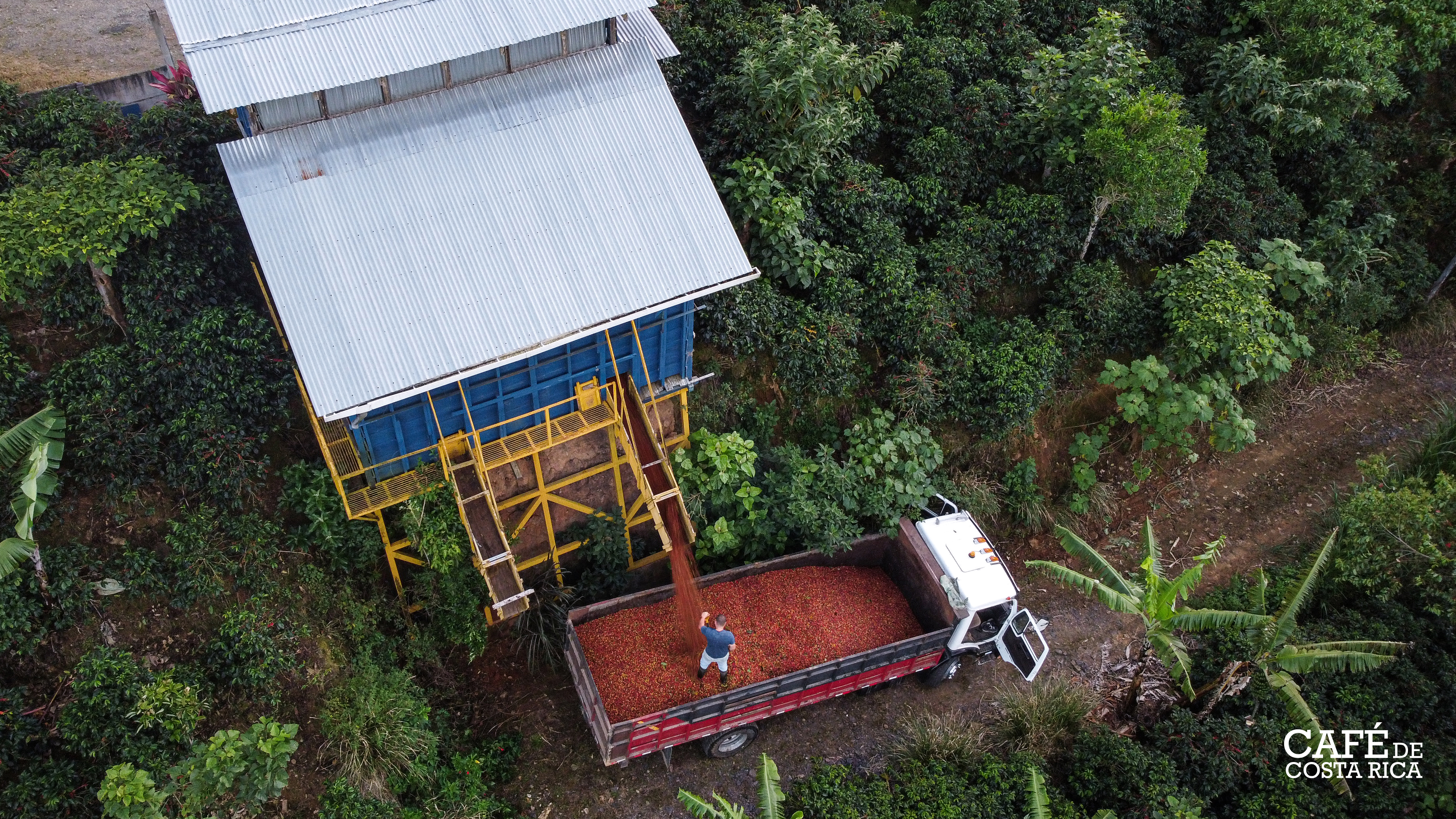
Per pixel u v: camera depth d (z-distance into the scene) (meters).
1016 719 15.88
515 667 16.16
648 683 14.98
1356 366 23.78
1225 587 19.30
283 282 13.04
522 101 14.94
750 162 17.56
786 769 15.41
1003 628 15.83
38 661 12.84
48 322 14.21
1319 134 22.78
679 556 16.58
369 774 13.54
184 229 14.54
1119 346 20.80
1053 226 20.12
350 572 15.16
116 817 11.50
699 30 18.81
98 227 13.45
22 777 12.01
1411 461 20.83
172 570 13.73
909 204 19.83
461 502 14.48
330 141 13.91
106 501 13.76
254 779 11.97
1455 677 16.55
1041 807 13.91
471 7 14.31
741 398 17.95
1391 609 17.45
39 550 12.98
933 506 18.22
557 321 13.85
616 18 15.39
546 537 16.80
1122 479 20.88
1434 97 25.59
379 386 12.87
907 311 18.56
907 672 15.97
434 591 15.16
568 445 16.12
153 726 12.63
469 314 13.57
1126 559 19.67
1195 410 19.06
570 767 15.06
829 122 17.42
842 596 16.77
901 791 14.44
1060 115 20.06
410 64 13.64
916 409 18.52
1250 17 23.33
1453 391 23.61
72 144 14.76
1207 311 19.36
